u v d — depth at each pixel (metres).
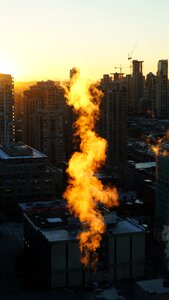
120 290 170.75
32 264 197.62
